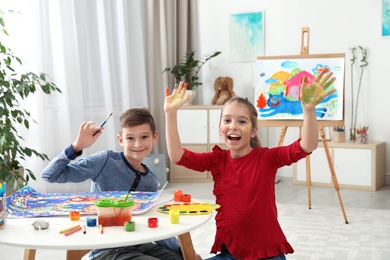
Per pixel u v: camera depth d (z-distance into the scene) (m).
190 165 1.81
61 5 4.10
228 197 1.77
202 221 1.52
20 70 3.76
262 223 1.72
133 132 1.93
